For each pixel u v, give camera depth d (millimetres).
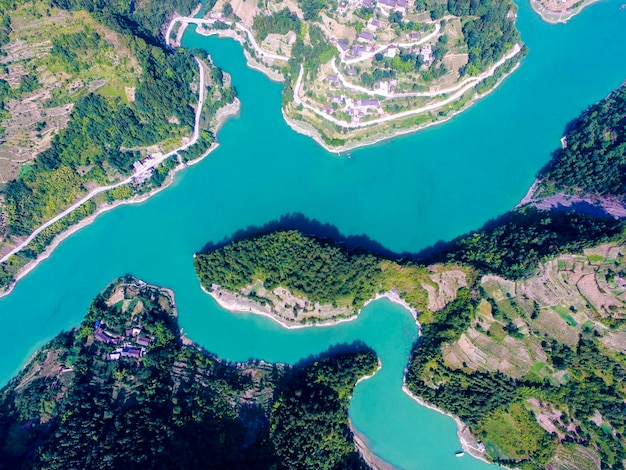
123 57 162625
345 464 126375
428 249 163500
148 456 118750
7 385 144000
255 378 143375
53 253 169500
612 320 128750
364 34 177125
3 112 159500
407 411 141250
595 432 124125
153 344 142875
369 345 149125
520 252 143250
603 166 157750
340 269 146000
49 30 158625
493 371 133500
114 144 168500
